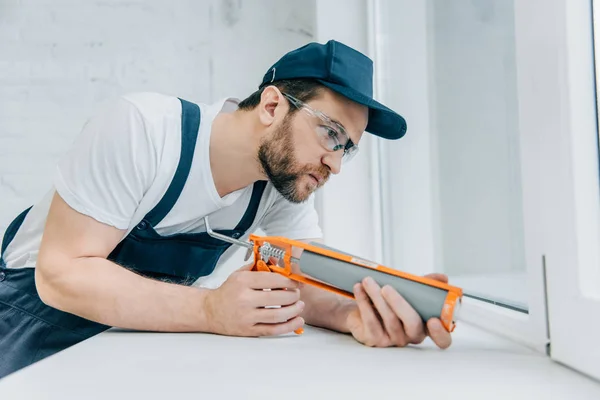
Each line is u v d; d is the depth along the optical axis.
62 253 0.92
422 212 1.45
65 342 1.10
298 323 0.86
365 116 0.99
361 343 0.78
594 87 0.60
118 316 0.87
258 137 1.02
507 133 0.97
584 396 0.50
